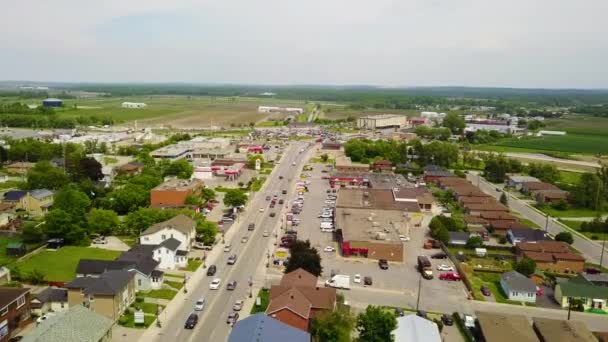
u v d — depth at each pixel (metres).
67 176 184.12
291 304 81.62
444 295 104.94
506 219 158.38
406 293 105.12
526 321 85.12
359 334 84.00
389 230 135.50
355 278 110.56
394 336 78.81
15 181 199.00
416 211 159.25
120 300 89.06
